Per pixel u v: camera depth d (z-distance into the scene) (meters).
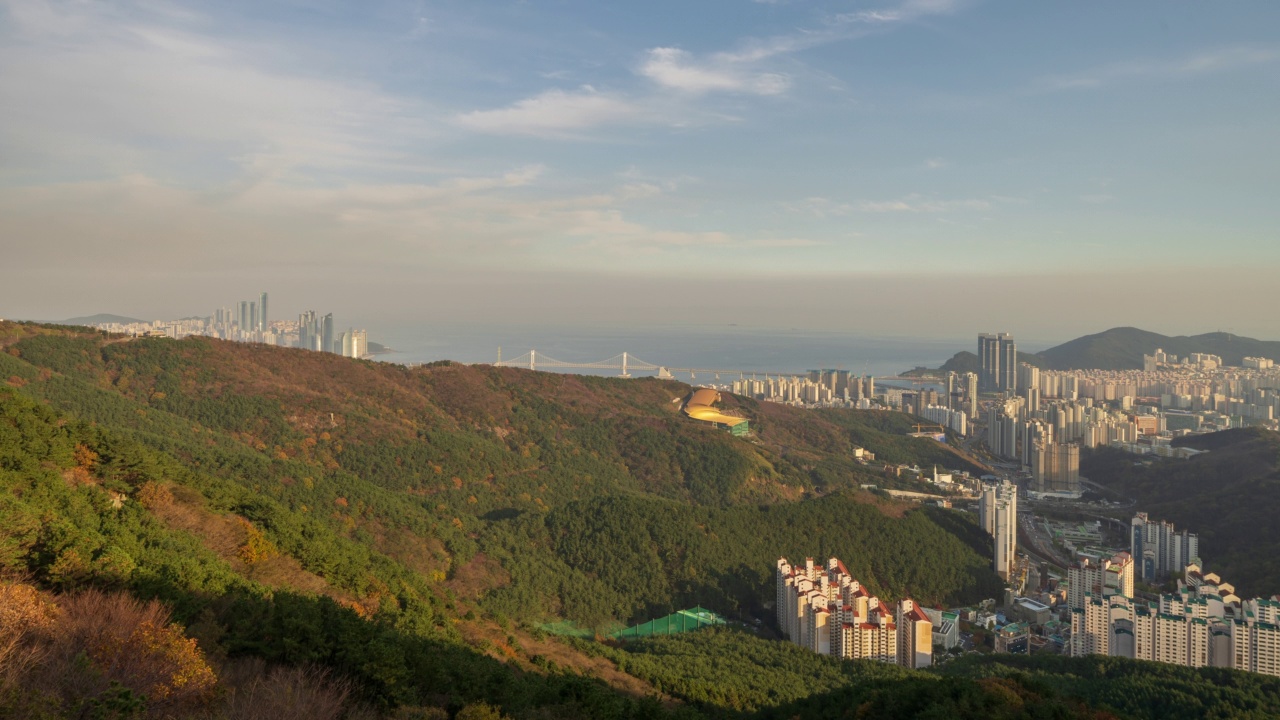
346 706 34.44
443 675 41.44
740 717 65.38
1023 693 55.19
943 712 49.81
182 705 27.12
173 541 50.78
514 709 41.44
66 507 48.12
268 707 29.47
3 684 22.70
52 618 28.86
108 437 62.78
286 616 39.00
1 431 52.50
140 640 28.06
